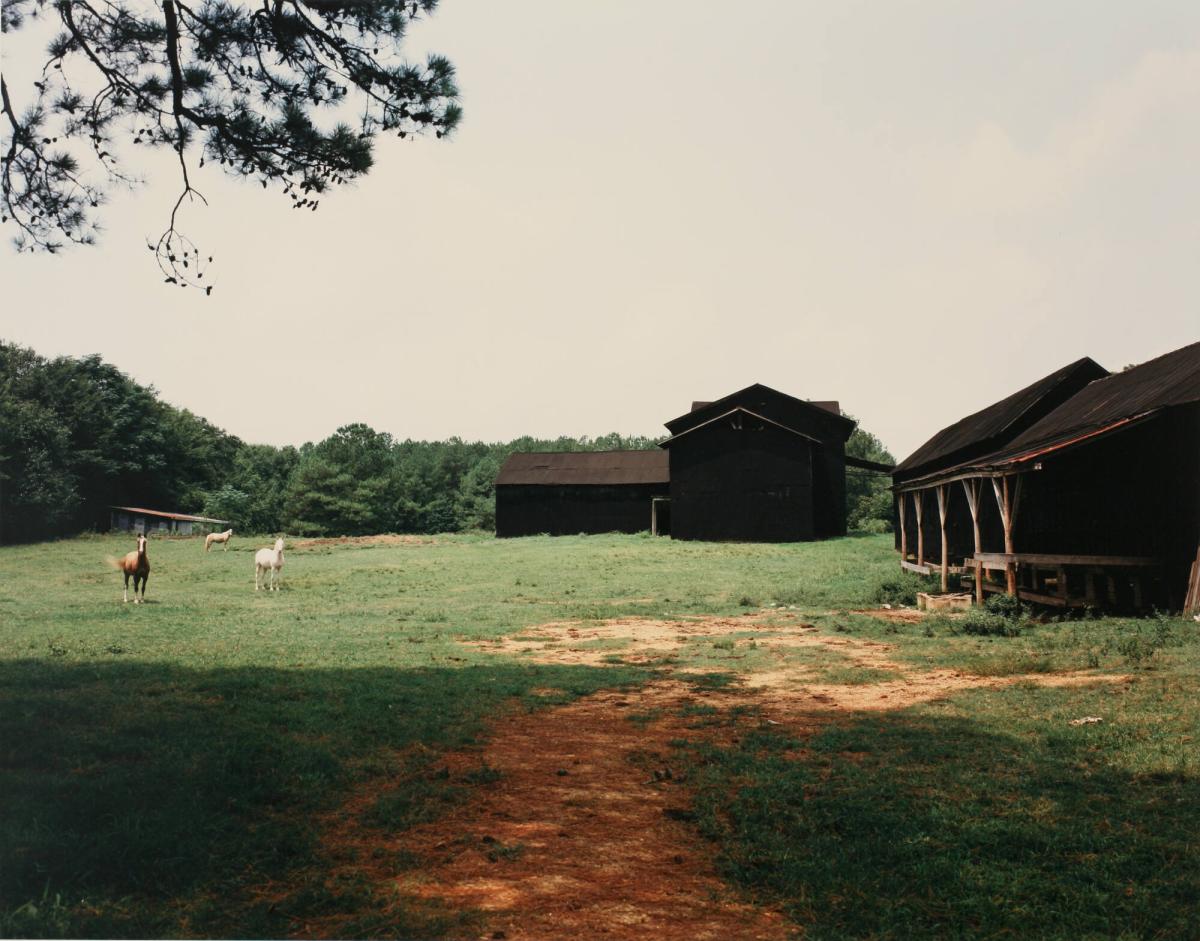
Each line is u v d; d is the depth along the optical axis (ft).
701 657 52.54
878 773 26.63
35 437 207.72
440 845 20.68
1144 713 32.68
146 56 31.83
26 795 21.47
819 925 16.74
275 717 31.45
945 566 83.05
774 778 26.14
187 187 31.68
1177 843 20.42
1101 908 17.33
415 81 30.89
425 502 363.76
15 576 111.04
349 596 91.30
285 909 16.70
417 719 33.12
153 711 31.94
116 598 84.69
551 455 211.20
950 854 20.15
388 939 15.57
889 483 356.38
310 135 30.83
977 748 29.32
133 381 274.16
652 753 29.78
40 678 38.11
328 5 29.63
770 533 163.32
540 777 26.71
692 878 19.25
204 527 250.78
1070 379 105.81
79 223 32.04
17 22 30.07
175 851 18.76
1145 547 64.44
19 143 31.07
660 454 205.98
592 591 95.30
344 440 361.51
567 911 17.21
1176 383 64.39
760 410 181.16
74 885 17.10
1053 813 22.74
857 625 65.72
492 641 60.39
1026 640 54.39
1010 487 88.33
